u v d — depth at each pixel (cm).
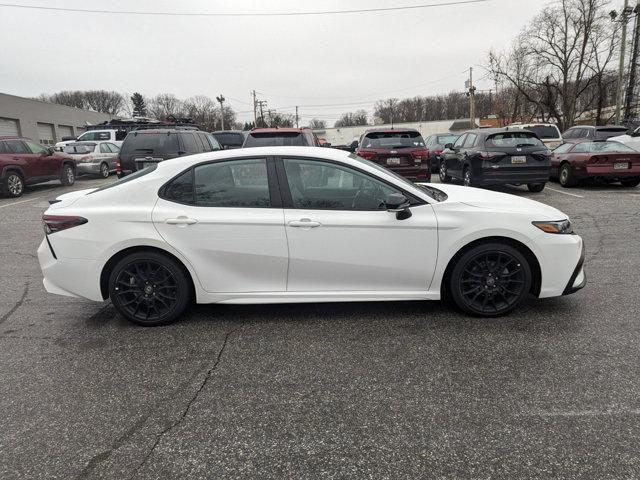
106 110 9669
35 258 634
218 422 267
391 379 308
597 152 1144
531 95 3825
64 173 1512
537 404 276
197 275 387
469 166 1084
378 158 1058
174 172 391
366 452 240
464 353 340
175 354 349
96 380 314
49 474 229
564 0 3303
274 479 223
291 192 386
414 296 396
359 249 382
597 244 640
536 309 414
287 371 321
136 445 249
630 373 307
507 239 389
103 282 396
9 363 339
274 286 393
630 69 2958
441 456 236
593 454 234
